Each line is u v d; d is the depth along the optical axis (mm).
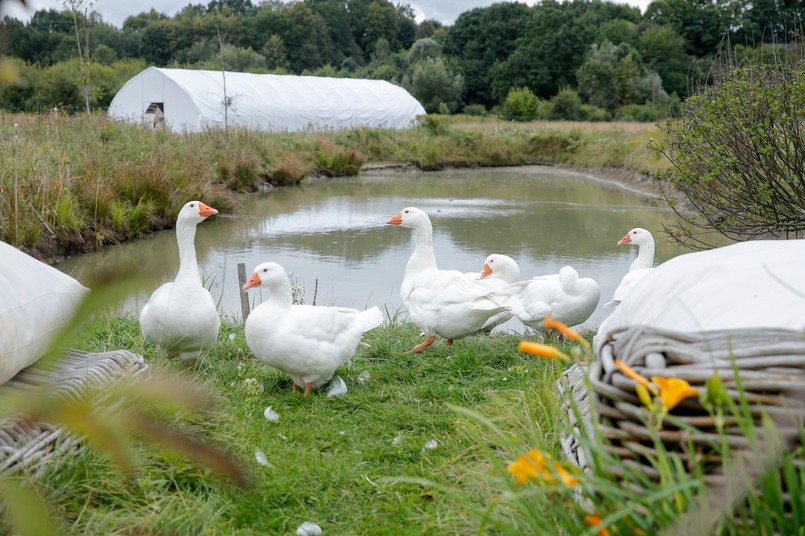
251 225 15812
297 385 5281
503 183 26641
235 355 6008
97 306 660
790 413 1695
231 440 4043
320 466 3961
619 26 70625
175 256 11695
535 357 5965
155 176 14883
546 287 6793
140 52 68188
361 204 19766
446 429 4562
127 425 754
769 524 1618
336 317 5113
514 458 3451
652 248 7801
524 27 74062
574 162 33656
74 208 12531
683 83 62656
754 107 6820
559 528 2559
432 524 3262
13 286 3268
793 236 8109
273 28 76250
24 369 3391
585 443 1920
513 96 54406
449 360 5930
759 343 1995
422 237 7125
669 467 1708
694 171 7285
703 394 1687
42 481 2938
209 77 34562
